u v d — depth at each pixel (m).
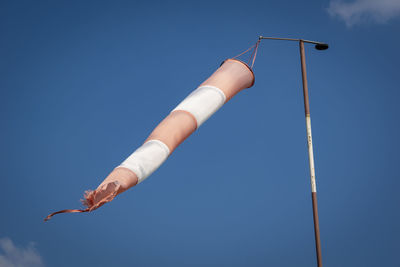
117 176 8.45
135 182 8.66
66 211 7.41
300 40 11.30
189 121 9.98
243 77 11.39
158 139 9.39
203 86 10.88
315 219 10.25
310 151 10.64
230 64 11.57
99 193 7.71
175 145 9.61
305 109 10.91
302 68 11.12
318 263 10.00
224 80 11.02
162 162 9.23
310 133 10.78
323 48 11.28
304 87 11.02
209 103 10.46
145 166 8.85
